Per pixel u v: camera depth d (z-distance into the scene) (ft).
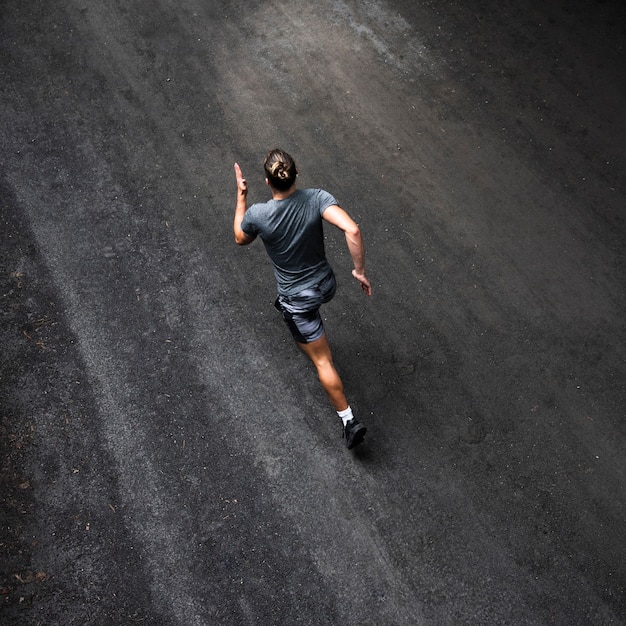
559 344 18.04
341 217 13.78
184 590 15.44
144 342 18.57
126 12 25.22
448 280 19.17
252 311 18.94
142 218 20.62
